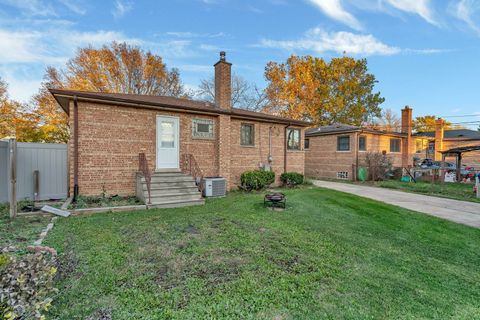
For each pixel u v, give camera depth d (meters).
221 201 8.28
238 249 4.17
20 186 7.14
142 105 8.52
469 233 5.96
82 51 19.03
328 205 8.28
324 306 2.75
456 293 3.28
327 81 29.45
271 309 2.63
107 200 7.62
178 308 2.57
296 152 13.41
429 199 10.59
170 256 3.80
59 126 18.23
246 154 11.57
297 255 4.06
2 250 2.62
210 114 10.12
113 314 2.42
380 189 13.53
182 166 9.55
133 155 8.57
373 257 4.23
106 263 3.48
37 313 2.02
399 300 2.98
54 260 3.04
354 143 17.39
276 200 7.26
